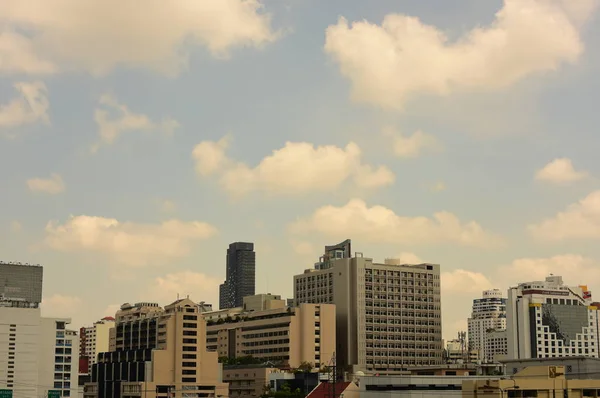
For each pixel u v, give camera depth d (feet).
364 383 630.74
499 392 488.85
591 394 505.66
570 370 588.09
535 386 497.05
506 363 629.51
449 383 602.85
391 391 603.67
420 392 579.48
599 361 577.43
